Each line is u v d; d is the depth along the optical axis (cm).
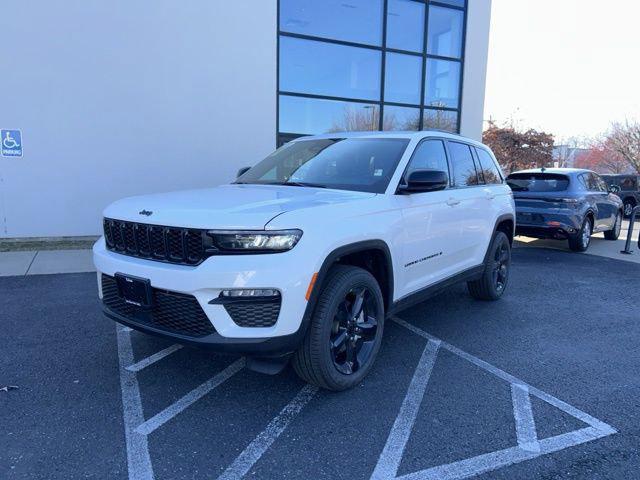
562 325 514
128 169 937
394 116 1184
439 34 1211
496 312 556
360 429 304
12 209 883
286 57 1048
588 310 572
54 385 354
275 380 367
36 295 579
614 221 1197
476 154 552
